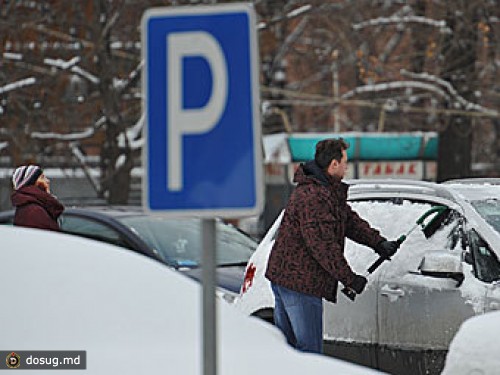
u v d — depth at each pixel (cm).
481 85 7212
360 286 2233
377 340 2358
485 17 6975
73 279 1441
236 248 3428
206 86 1061
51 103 7069
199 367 1224
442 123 7000
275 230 2708
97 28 6719
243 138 1055
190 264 3123
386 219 2464
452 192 2397
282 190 7069
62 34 7094
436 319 2259
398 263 2367
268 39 7894
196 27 1067
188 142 1062
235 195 1054
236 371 1276
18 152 7038
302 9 7231
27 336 1320
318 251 2231
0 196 7525
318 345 2294
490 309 2183
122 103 7031
